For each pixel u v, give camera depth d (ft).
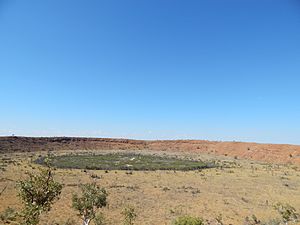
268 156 455.63
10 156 410.11
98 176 269.64
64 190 196.54
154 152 568.82
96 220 112.37
